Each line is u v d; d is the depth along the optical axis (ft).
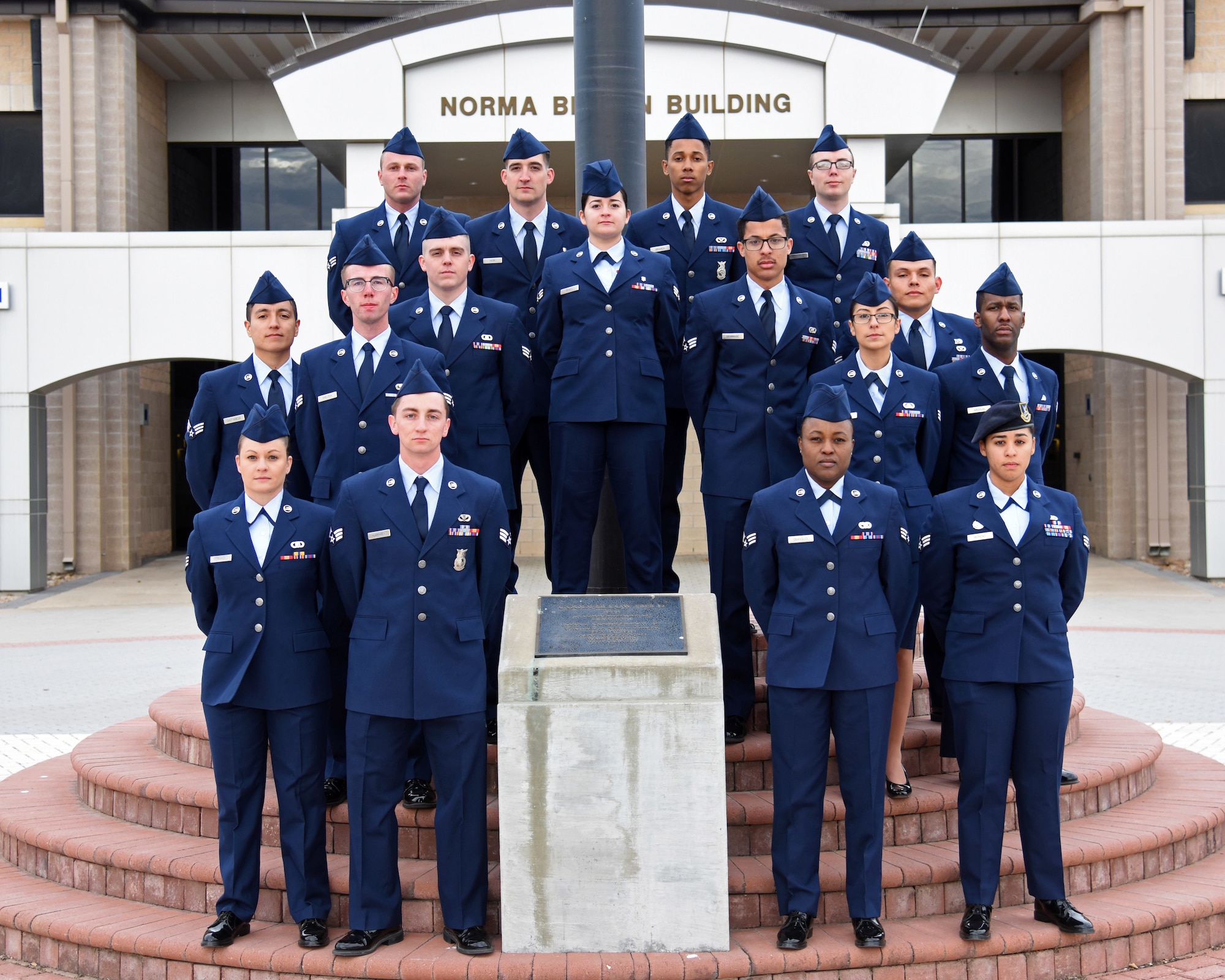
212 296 61.31
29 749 27.55
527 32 62.23
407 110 63.00
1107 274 61.31
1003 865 16.15
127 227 72.79
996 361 18.88
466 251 18.58
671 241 20.70
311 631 15.34
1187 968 15.26
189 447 18.94
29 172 72.79
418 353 17.89
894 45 62.39
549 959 13.97
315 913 14.93
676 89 63.16
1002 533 15.28
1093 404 74.49
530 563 63.16
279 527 15.48
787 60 63.05
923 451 18.35
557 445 18.94
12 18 71.56
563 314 19.03
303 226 82.94
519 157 20.66
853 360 18.06
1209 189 73.00
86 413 71.15
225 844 15.08
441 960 13.96
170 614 55.47
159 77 80.33
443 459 15.57
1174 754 23.99
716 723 14.15
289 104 62.69
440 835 14.61
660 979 13.74
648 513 19.03
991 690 15.11
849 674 14.80
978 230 61.72
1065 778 18.37
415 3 72.49
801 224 21.34
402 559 14.97
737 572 18.04
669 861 14.19
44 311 61.26
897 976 14.30
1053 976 14.84
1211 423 61.41
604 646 14.70
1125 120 72.54
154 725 24.84
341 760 17.56
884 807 16.34
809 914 14.60
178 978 14.75
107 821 19.16
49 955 15.74
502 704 14.24
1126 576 65.77
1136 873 17.16
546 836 14.19
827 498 15.57
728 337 18.12
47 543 65.51
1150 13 70.85
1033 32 74.95
